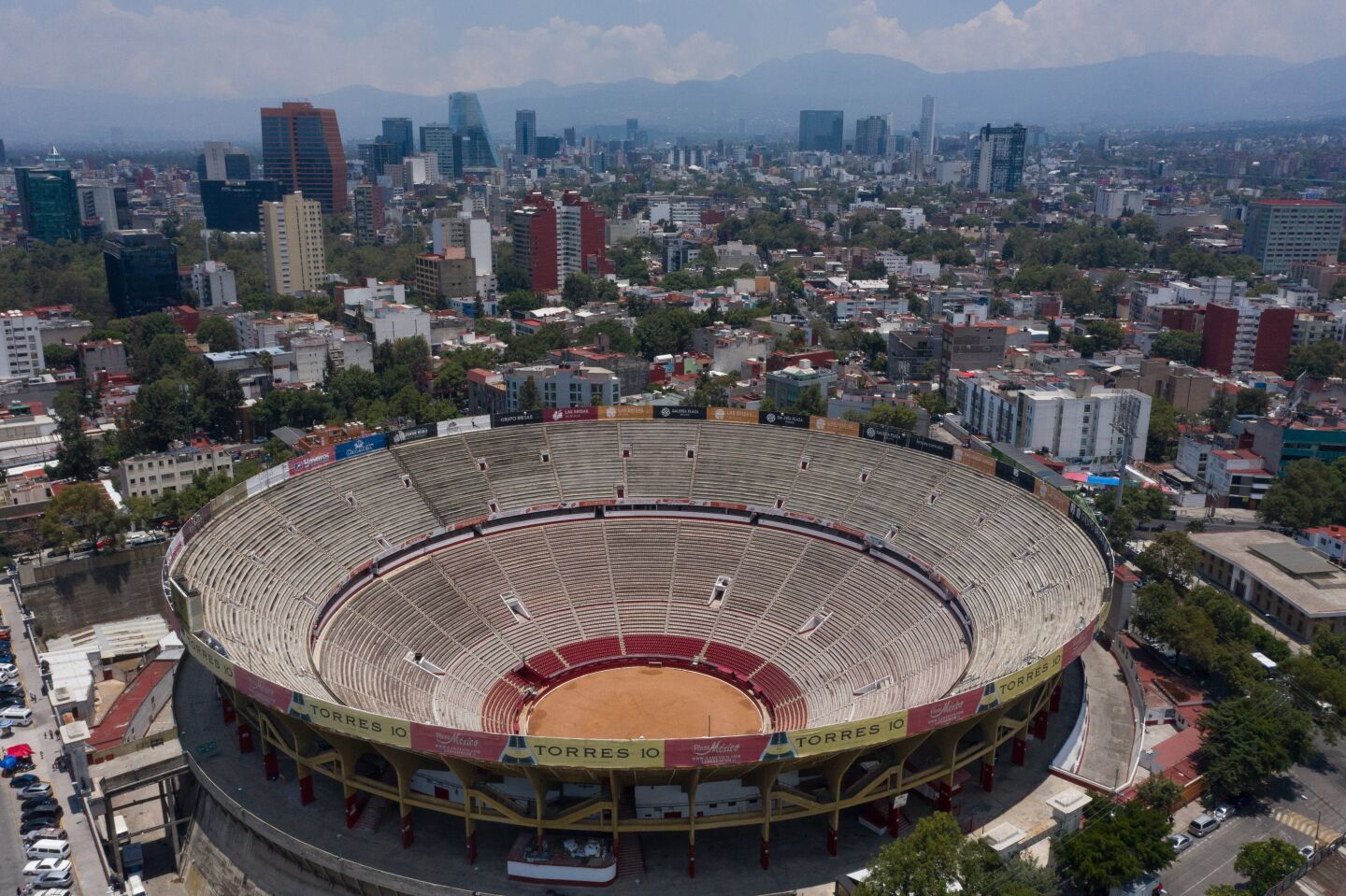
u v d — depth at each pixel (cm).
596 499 14638
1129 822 8831
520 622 12656
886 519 13775
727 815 8656
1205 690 12312
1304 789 10688
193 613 9662
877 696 10719
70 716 11981
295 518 12862
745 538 14075
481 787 8781
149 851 10325
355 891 8825
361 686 10706
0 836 10162
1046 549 12131
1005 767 10144
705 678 11869
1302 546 15912
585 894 8419
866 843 9162
